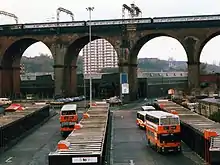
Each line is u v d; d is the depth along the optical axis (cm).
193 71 7812
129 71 8394
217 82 9344
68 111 4759
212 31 7681
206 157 3244
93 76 11712
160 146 3641
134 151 3797
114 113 6988
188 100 6956
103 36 8338
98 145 2661
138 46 8506
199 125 3784
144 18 8088
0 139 3872
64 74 8688
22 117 4822
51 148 4059
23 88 11525
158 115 3762
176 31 7881
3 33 8831
